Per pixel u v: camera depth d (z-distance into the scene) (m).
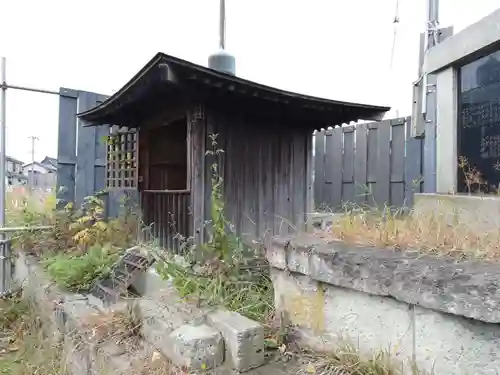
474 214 2.69
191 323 2.38
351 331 2.04
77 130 5.78
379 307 1.89
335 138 8.08
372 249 2.17
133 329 2.71
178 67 3.12
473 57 3.16
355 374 1.90
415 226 2.49
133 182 4.64
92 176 5.90
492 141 3.02
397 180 6.71
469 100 3.28
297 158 4.80
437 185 3.60
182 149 4.99
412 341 1.73
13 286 4.98
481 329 1.49
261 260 3.64
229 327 2.21
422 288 1.64
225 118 4.05
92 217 5.15
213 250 3.36
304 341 2.34
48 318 3.57
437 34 5.24
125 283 3.40
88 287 3.67
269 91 3.62
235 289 3.04
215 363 2.18
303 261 2.30
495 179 2.99
